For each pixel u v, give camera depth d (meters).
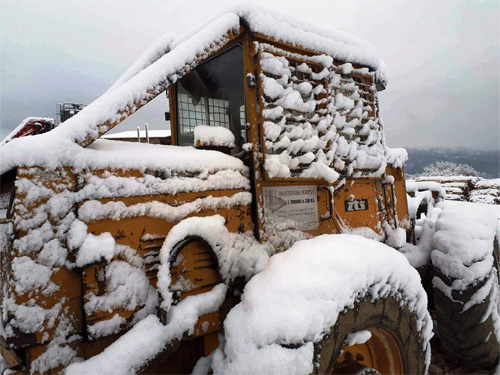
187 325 1.57
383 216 2.82
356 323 1.67
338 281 1.64
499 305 2.77
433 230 3.18
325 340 1.53
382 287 1.81
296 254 1.82
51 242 1.37
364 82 2.78
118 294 1.46
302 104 2.21
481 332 2.51
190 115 2.84
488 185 12.72
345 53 2.54
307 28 2.36
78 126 1.50
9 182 1.65
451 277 2.59
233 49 2.31
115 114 1.62
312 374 1.46
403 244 2.76
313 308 1.52
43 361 1.31
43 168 1.38
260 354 1.41
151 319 1.51
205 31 1.96
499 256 3.02
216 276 1.80
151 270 1.59
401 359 1.97
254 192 2.02
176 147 1.92
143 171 1.62
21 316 1.28
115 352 1.38
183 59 1.87
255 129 2.04
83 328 1.40
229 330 1.54
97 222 1.47
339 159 2.39
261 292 1.58
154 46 2.72
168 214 1.66
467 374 2.61
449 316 2.60
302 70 2.27
